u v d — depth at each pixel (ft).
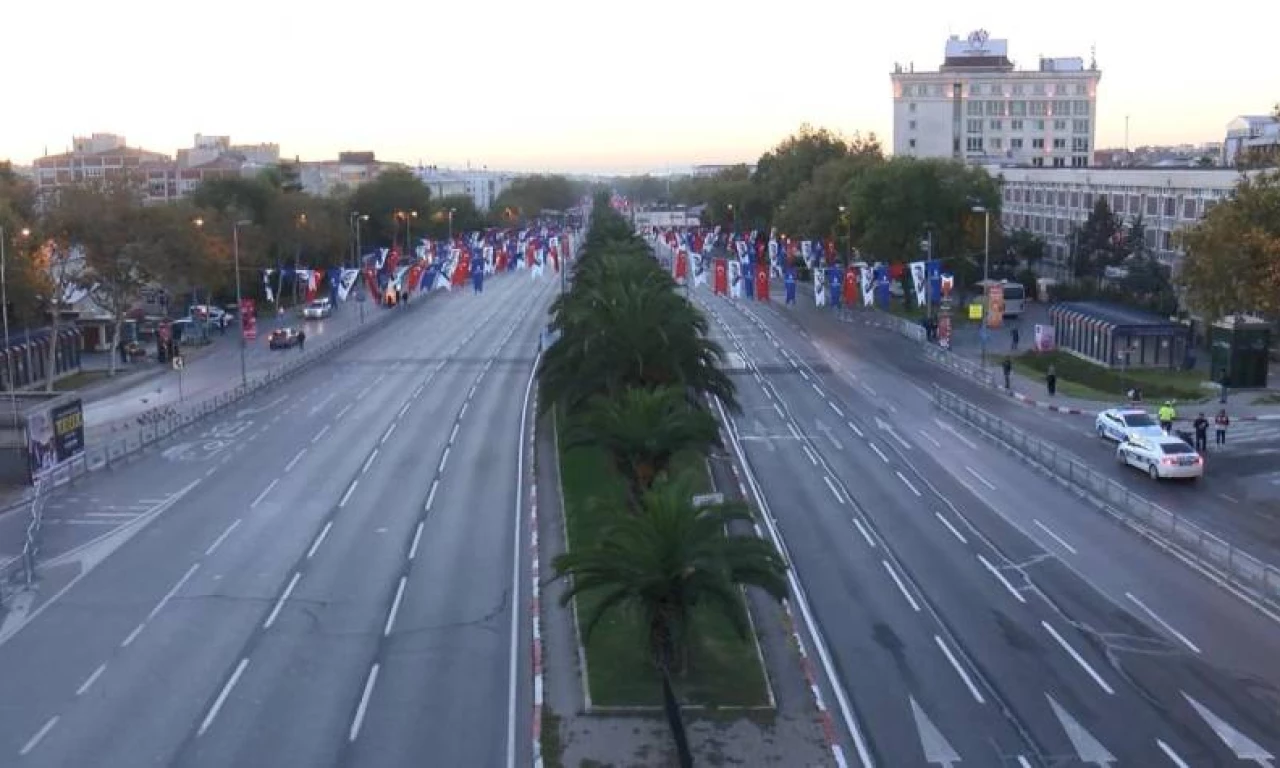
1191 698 104.53
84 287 313.32
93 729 101.55
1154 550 146.92
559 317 220.02
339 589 136.87
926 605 128.77
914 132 642.22
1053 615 125.29
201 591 136.77
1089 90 638.94
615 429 132.77
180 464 202.59
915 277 306.55
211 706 106.11
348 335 378.53
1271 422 222.48
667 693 96.17
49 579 141.38
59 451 189.78
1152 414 221.87
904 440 213.66
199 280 347.36
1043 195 497.46
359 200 637.30
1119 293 376.48
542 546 151.33
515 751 96.84
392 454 207.82
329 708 105.50
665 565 95.81
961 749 95.71
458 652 117.80
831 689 107.55
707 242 436.76
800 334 366.43
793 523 160.25
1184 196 378.94
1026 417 233.55
